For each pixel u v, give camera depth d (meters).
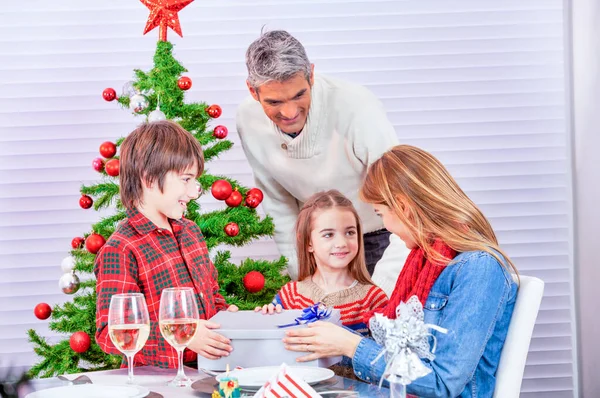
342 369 1.97
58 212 3.48
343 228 2.26
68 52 3.48
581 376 3.43
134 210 1.92
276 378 1.28
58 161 3.48
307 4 3.51
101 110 3.49
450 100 3.54
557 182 3.55
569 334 3.54
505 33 3.53
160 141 1.88
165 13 2.60
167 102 2.53
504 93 3.54
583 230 3.38
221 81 3.51
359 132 2.57
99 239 2.44
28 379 0.96
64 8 3.47
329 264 2.26
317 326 1.63
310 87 2.45
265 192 2.84
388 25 3.52
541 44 3.53
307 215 2.31
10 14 3.46
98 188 2.55
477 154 3.55
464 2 3.52
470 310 1.55
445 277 1.62
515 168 3.55
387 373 1.30
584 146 3.34
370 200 1.74
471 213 1.69
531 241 3.56
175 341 1.47
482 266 1.58
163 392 1.42
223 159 3.50
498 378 1.59
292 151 2.64
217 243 2.57
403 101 3.54
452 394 1.51
